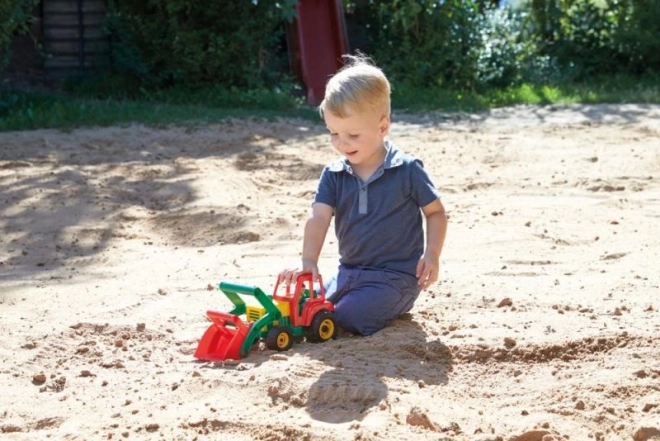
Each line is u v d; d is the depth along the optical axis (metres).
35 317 5.32
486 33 16.97
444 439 3.54
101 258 6.83
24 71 15.35
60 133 11.81
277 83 15.80
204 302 5.56
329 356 4.46
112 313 5.34
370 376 4.16
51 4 15.27
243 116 13.44
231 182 9.26
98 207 8.23
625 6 17.94
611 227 7.36
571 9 18.05
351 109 4.68
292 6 15.42
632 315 4.97
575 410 3.81
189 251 6.99
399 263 4.98
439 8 16.52
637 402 3.90
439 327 4.87
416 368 4.33
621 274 5.89
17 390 4.21
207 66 15.10
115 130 12.05
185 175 9.55
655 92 15.89
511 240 6.89
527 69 17.19
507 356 4.43
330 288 5.07
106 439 3.64
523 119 13.61
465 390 4.09
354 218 5.00
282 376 4.12
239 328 4.57
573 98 15.39
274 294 4.79
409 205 4.99
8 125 12.26
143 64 15.08
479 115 14.10
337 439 3.54
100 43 15.46
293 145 11.48
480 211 7.98
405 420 3.71
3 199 8.47
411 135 12.16
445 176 9.66
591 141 11.54
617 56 17.84
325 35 16.34
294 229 7.51
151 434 3.68
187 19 15.20
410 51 16.44
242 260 6.62
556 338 4.56
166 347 4.79
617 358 4.34
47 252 7.02
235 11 15.15
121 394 4.13
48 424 3.85
